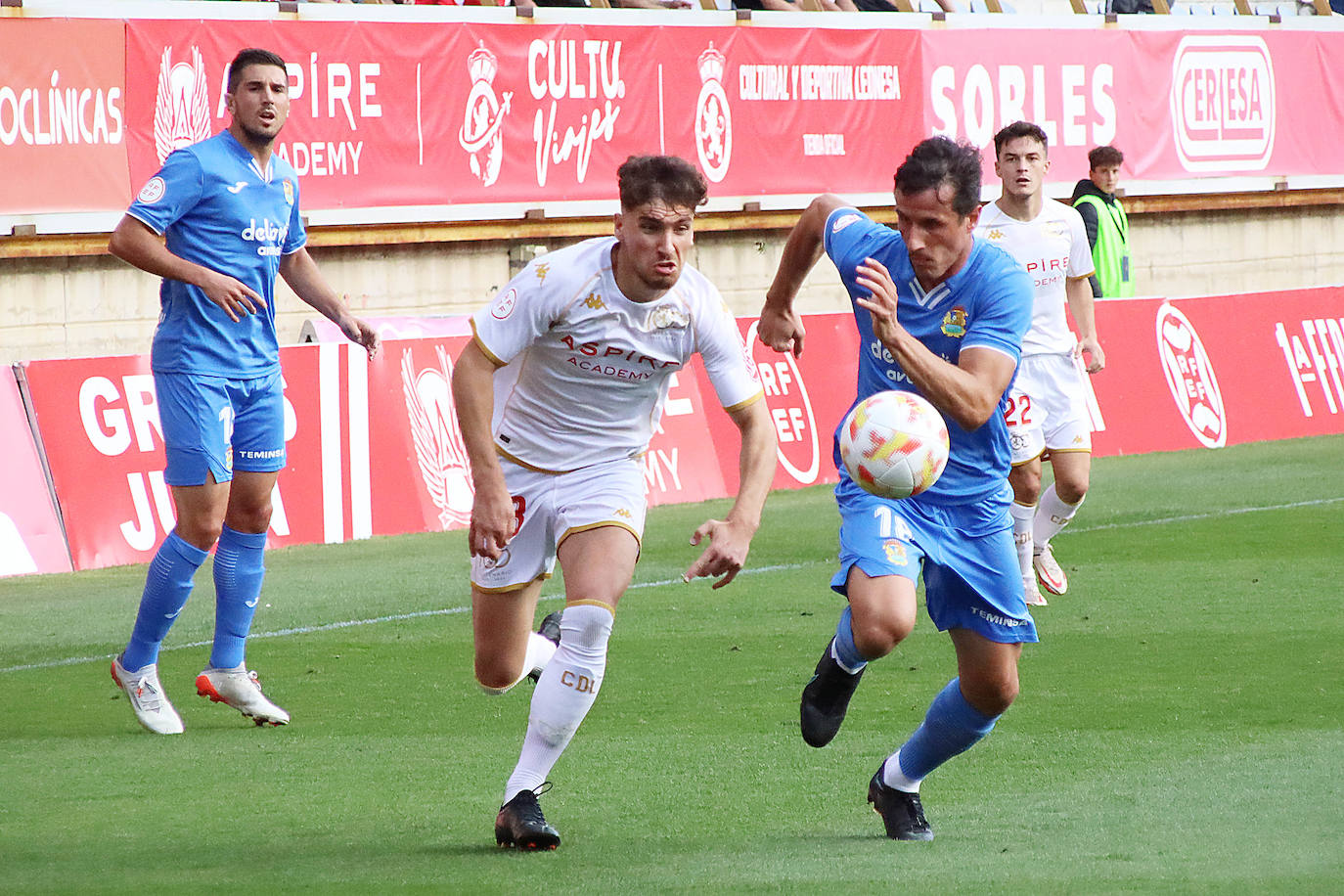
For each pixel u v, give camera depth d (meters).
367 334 23.83
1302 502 40.50
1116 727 20.61
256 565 21.89
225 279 21.11
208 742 20.77
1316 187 65.38
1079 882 14.12
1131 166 60.00
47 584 32.94
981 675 15.89
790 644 26.34
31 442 34.44
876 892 13.97
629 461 16.88
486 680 17.70
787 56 52.41
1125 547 35.12
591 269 15.87
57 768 19.45
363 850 15.82
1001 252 15.96
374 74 45.25
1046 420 30.08
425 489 39.00
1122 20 59.25
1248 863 14.66
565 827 16.62
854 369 46.44
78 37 40.72
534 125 48.19
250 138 22.23
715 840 15.99
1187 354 51.19
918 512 16.05
